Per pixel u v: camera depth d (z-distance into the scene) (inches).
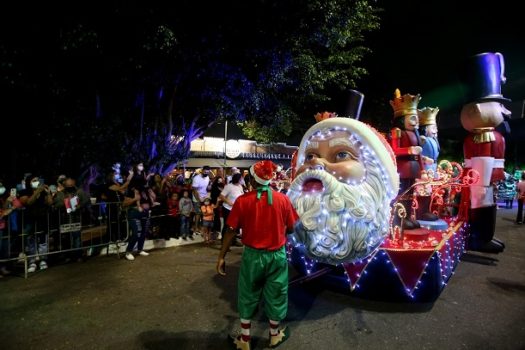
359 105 227.9
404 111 224.5
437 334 154.0
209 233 330.0
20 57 284.8
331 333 154.6
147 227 303.3
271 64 442.3
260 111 566.3
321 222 167.8
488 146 269.3
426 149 269.9
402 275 179.5
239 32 396.5
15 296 195.0
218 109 502.9
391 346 144.3
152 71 393.1
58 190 262.5
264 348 142.3
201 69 428.8
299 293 199.0
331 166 170.7
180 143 520.7
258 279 138.4
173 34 318.0
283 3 374.9
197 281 220.4
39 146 372.8
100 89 395.5
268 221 137.9
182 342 146.5
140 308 179.6
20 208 238.8
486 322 165.6
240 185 316.2
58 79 328.5
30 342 146.8
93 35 282.0
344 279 193.9
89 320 166.4
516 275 235.6
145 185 289.4
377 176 169.6
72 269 243.6
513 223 458.0
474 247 285.6
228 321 165.6
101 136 374.3
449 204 297.1
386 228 174.2
